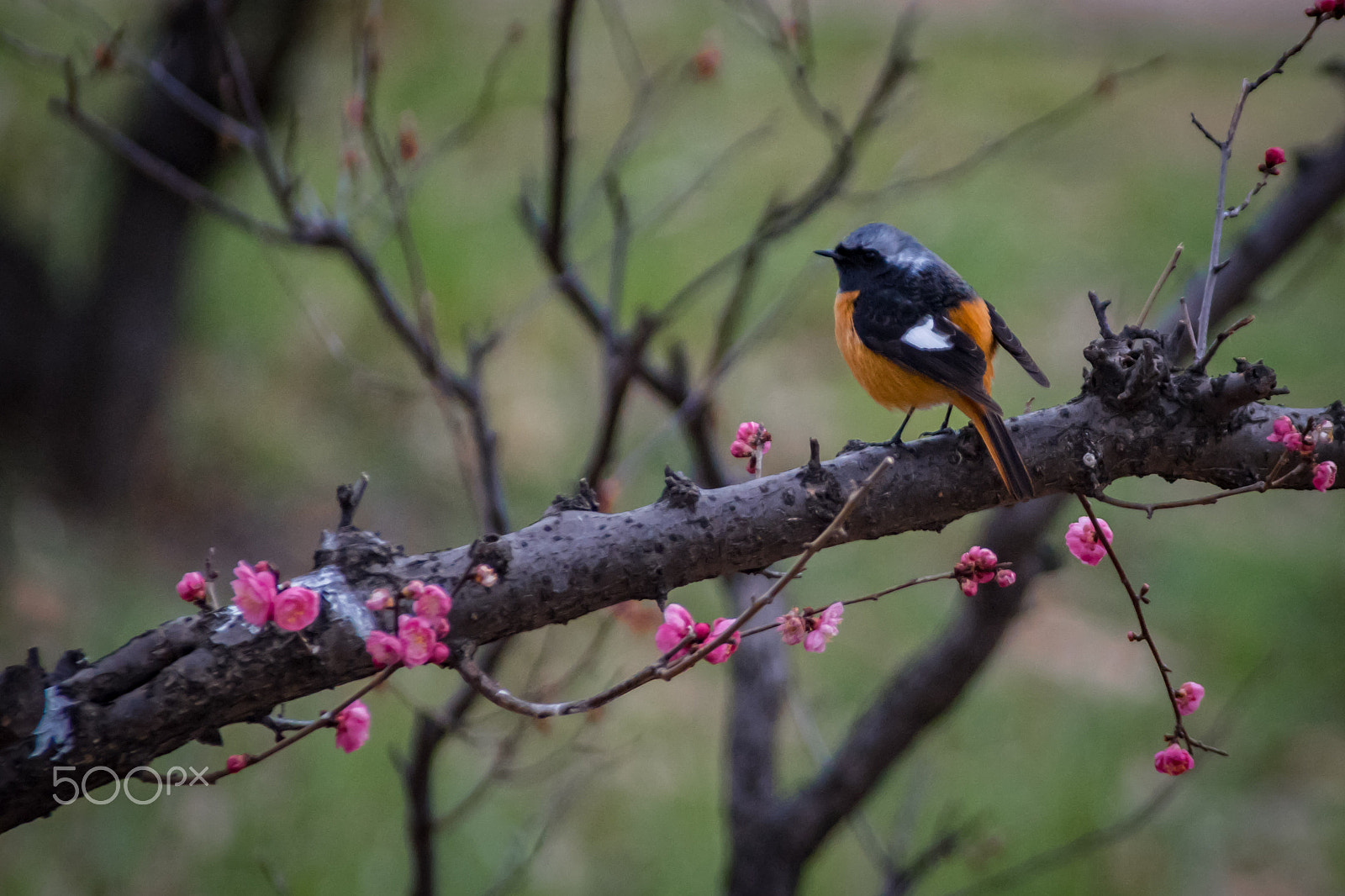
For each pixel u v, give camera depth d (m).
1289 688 13.91
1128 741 12.82
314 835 10.68
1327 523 16.92
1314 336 19.02
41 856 9.96
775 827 7.09
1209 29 28.44
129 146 6.41
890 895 7.01
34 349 13.27
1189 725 13.08
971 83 23.86
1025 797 11.92
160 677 3.39
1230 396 4.00
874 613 14.30
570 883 10.72
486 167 19.70
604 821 11.41
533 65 22.25
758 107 21.94
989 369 6.35
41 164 15.49
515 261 18.33
